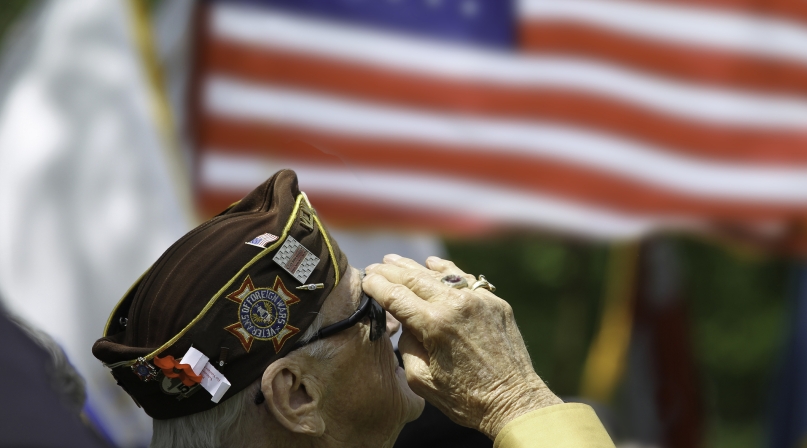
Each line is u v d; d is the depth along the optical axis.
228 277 5.02
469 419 5.34
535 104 13.59
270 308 5.11
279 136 12.39
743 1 14.33
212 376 4.95
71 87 10.23
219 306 4.98
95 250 9.68
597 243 17.61
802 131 14.15
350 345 5.40
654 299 17.83
